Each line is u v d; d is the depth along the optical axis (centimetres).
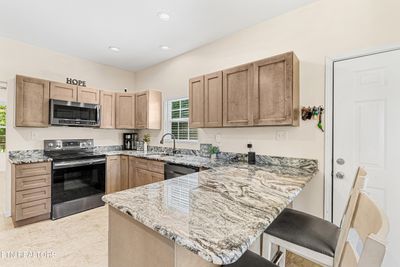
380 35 181
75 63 373
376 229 59
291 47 232
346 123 198
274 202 109
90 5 224
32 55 323
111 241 116
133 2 218
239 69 238
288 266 187
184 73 357
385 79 179
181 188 135
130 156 358
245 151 271
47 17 247
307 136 220
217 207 101
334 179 204
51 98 314
